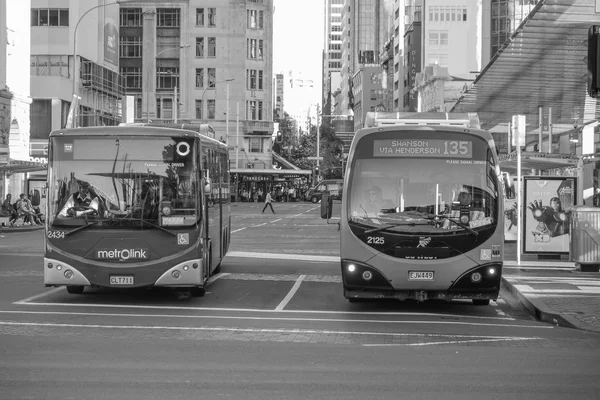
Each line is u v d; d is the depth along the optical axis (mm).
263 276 21312
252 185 107312
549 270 22078
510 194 15469
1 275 21078
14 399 7879
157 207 15789
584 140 31734
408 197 14758
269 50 113938
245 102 112312
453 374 9336
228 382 8758
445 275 14594
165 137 15977
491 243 14672
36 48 74688
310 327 13336
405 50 130500
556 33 25719
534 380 9023
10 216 45469
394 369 9633
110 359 10125
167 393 8180
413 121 15664
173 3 111188
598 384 8844
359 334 12633
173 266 15750
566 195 24406
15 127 52281
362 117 165875
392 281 14648
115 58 87250
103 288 18641
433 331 13086
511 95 38344
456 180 14781
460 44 113062
